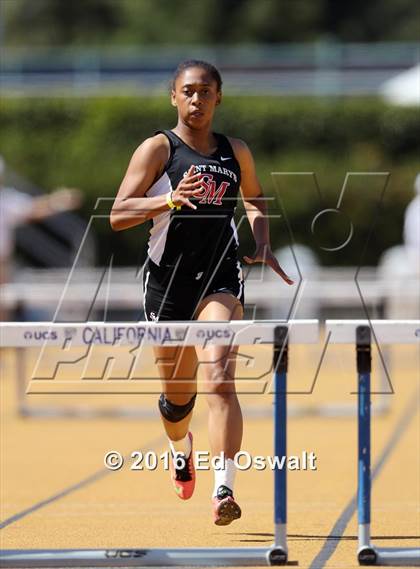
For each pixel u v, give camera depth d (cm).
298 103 7394
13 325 1439
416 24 15788
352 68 8556
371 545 1483
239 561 1457
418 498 2034
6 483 2225
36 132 7300
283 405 1443
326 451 2620
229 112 7394
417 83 7038
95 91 7638
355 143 7350
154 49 15300
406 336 1442
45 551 1477
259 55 9888
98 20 16788
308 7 15600
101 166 7181
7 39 16775
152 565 1457
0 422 3206
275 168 7181
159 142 1556
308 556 1539
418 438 2797
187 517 1855
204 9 15725
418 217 3978
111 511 1920
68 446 2730
